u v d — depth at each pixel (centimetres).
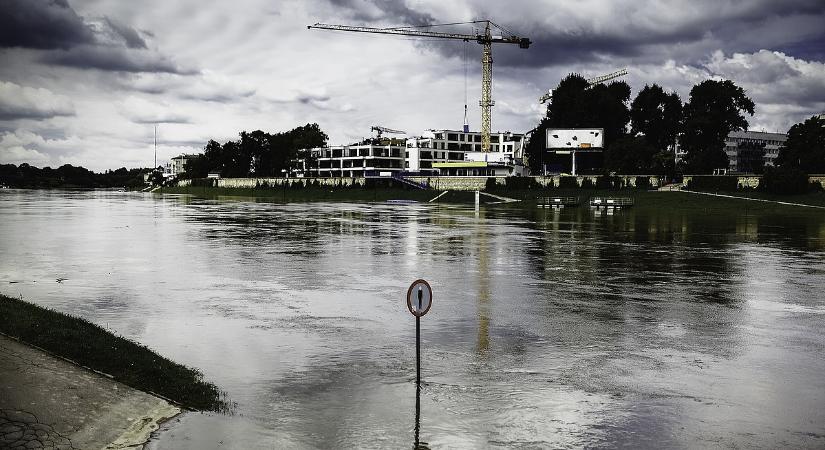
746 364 1947
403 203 15875
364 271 3909
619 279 3638
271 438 1356
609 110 17000
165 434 1359
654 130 18038
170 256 4625
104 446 1293
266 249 5119
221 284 3400
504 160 19600
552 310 2745
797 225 8238
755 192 13175
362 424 1444
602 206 12750
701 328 2422
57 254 4709
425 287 1742
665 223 8556
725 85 15762
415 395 1639
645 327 2430
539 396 1641
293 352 2045
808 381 1783
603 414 1523
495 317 2594
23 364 1617
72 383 1539
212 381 1747
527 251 5050
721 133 16100
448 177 17638
